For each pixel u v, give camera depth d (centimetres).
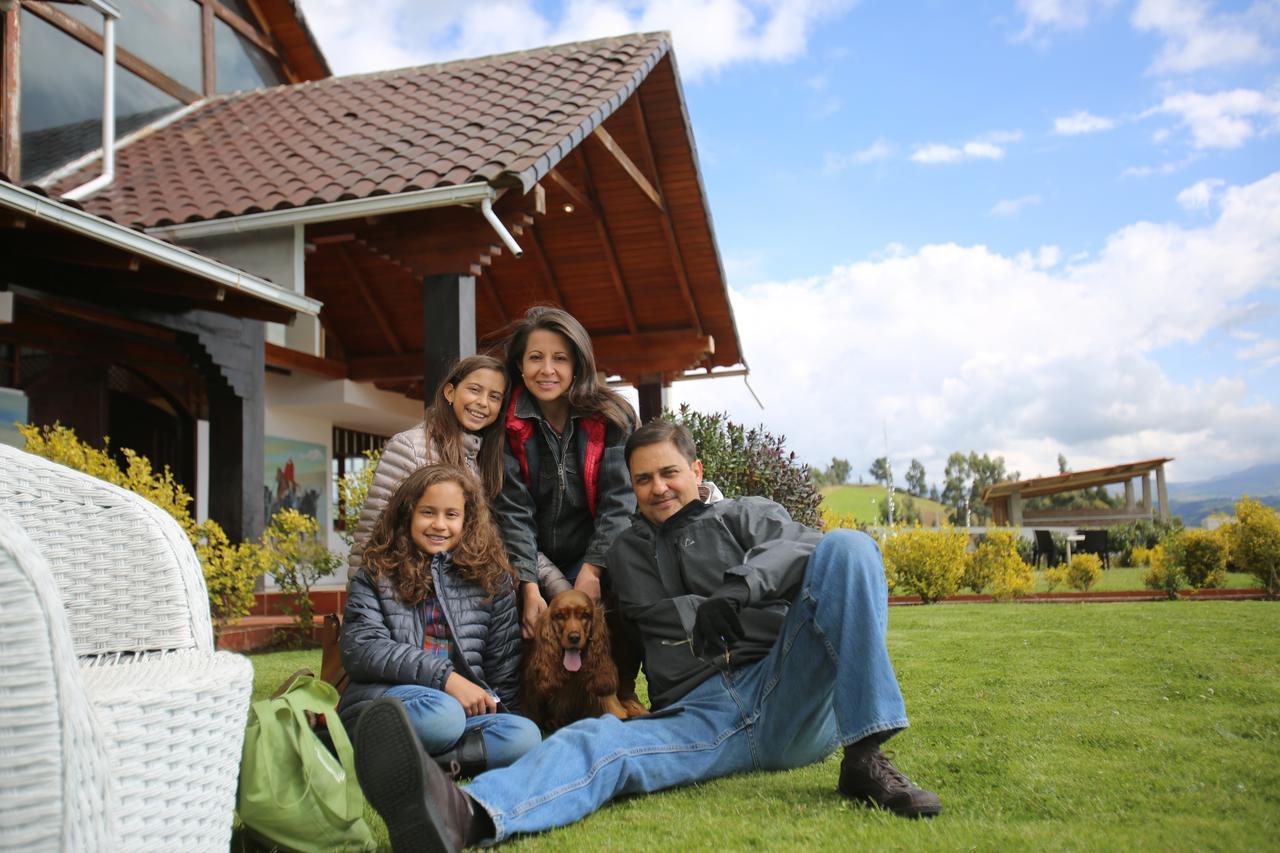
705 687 255
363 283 1220
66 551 189
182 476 1012
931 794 221
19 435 793
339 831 205
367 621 270
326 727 235
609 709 304
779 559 238
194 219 664
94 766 126
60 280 669
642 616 278
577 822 217
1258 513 1007
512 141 679
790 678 244
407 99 866
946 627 653
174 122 938
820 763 277
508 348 346
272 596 837
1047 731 302
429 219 654
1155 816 209
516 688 301
